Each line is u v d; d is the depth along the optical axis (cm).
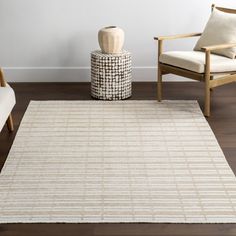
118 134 348
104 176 289
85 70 480
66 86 469
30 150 323
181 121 373
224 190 273
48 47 477
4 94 328
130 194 269
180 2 464
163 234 234
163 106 407
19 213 250
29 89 459
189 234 234
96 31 472
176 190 273
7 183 280
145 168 298
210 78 379
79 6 464
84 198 265
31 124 368
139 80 482
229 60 388
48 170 296
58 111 396
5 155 318
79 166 301
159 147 327
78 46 476
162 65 408
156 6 465
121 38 419
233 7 465
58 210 253
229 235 233
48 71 481
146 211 252
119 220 244
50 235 233
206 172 293
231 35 397
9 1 462
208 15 468
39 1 462
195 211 252
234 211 252
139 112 393
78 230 237
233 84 466
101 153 319
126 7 465
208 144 332
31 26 470
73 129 358
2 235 233
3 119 311
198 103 415
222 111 396
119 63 416
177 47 475
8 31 472
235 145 332
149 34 473
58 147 328
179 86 465
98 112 393
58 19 468
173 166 301
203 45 415
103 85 421
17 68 480
